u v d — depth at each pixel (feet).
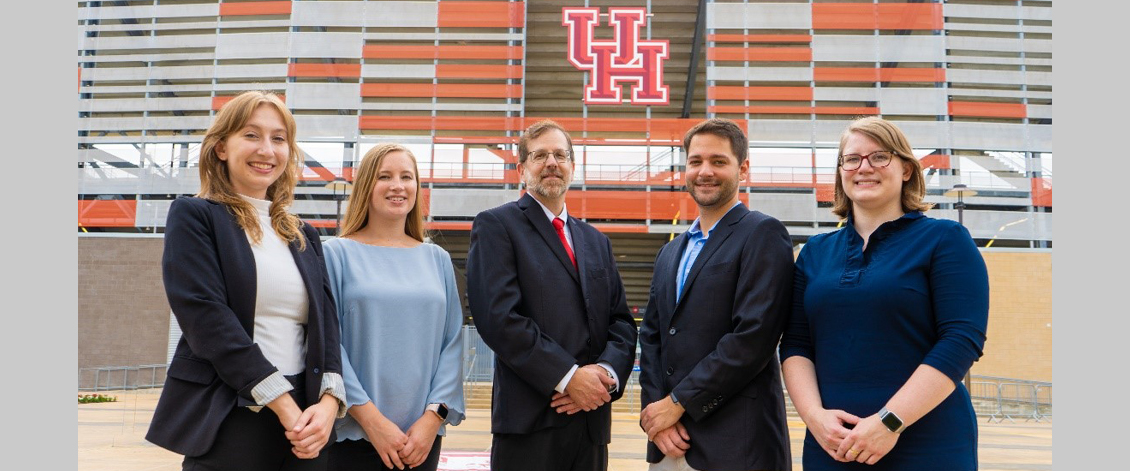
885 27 62.44
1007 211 60.39
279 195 8.64
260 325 7.78
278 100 8.48
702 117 71.31
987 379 51.78
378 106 63.10
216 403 7.34
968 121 61.77
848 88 62.18
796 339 9.16
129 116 62.64
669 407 9.48
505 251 10.20
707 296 9.76
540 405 9.87
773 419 9.62
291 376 7.90
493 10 63.98
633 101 61.36
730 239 9.92
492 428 10.23
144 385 58.13
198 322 7.23
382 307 9.96
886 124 8.77
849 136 8.91
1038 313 57.26
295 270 8.18
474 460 22.97
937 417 7.87
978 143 60.95
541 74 68.44
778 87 62.34
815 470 8.39
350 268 10.19
